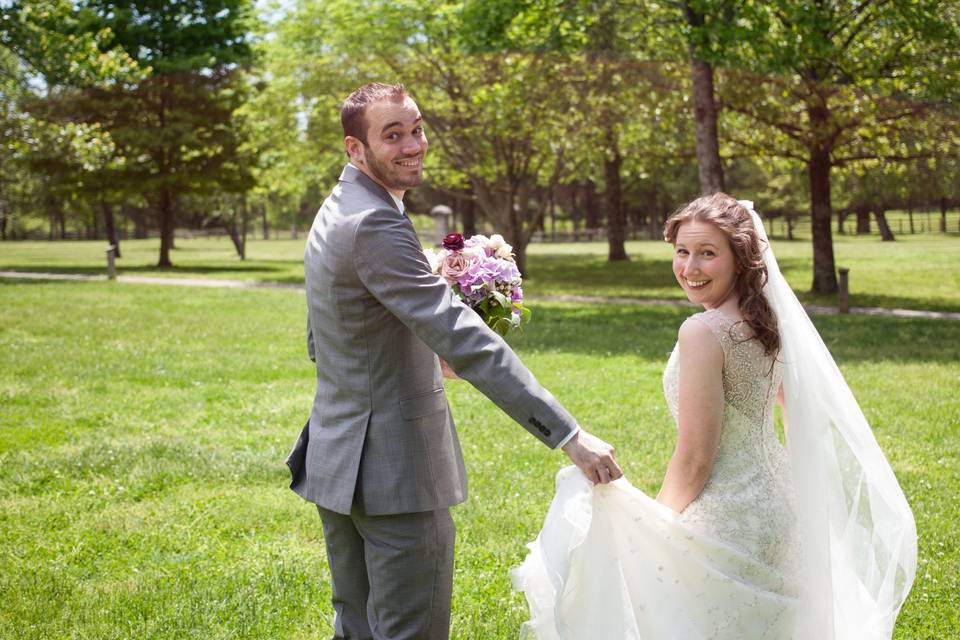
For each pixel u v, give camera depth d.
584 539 2.60
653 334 13.84
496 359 2.51
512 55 21.23
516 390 2.49
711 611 2.58
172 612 3.95
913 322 15.39
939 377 9.85
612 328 14.58
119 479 6.15
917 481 5.96
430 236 55.22
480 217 57.31
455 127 25.23
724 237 2.65
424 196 49.09
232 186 35.25
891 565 2.91
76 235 81.62
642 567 2.62
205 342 13.08
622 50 22.19
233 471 6.34
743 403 2.65
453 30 22.33
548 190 27.52
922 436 7.26
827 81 19.94
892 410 8.20
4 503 5.60
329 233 2.68
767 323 2.65
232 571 4.48
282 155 29.56
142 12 34.06
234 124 34.44
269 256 48.28
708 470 2.63
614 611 2.59
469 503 5.57
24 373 10.26
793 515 2.69
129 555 4.75
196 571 4.48
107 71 19.48
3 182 38.16
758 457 2.67
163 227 35.38
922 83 18.73
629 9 19.44
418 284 2.55
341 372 2.73
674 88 21.88
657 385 9.60
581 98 23.38
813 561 2.66
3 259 43.09
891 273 27.61
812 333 2.78
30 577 4.38
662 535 2.60
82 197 34.66
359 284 2.63
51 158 31.27
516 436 7.38
